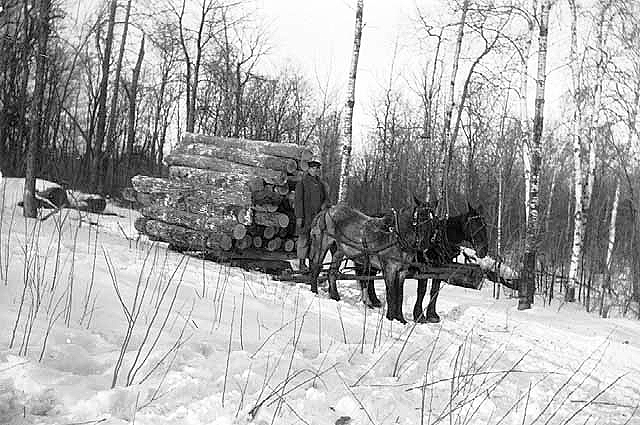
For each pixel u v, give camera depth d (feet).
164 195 46.62
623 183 77.66
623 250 75.15
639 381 31.35
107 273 28.94
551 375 29.19
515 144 80.28
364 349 25.49
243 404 16.47
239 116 106.11
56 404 14.78
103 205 72.08
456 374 25.20
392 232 35.22
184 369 18.29
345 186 58.90
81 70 91.35
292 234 45.73
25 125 88.28
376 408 18.66
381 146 125.49
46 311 21.79
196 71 92.94
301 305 33.32
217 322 25.72
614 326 48.16
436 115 93.91
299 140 123.85
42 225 41.63
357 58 59.31
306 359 21.77
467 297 52.26
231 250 43.75
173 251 45.37
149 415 15.01
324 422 16.94
